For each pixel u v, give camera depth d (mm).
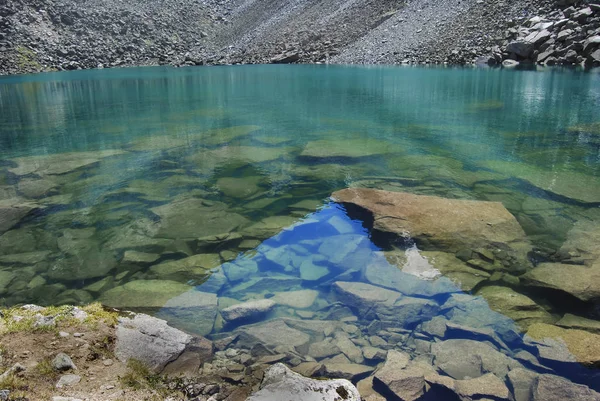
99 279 5605
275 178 9367
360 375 3758
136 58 49969
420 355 4008
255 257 6094
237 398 3377
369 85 23766
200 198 8336
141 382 3449
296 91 22922
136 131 14273
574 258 5633
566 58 26547
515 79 22891
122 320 4316
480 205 7117
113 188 8961
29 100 22109
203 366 3809
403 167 9789
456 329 4355
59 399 3029
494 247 5961
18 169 10227
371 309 4766
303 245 6398
